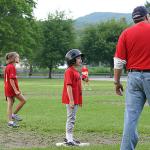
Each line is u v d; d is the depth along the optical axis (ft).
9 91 44.83
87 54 315.99
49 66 285.02
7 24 241.55
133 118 24.86
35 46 266.36
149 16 26.07
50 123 46.03
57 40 286.87
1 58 263.29
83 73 128.16
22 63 305.94
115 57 25.52
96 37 313.12
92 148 31.81
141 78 24.82
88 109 62.69
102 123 46.55
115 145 33.06
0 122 47.03
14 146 33.50
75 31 296.92
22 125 44.39
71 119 34.24
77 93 34.55
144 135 38.99
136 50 25.04
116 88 25.94
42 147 32.53
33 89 121.49
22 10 249.34
